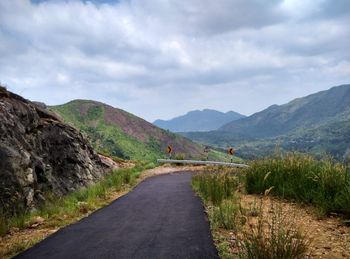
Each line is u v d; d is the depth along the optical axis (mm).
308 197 10188
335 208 8914
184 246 6598
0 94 14891
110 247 6805
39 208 12133
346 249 6285
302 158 12461
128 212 10555
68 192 15859
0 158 11414
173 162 32625
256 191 12883
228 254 6016
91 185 17219
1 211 9930
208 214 9547
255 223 8148
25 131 15062
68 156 17703
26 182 11969
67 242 7398
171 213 10000
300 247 5402
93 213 10727
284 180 12016
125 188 17328
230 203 10695
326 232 7402
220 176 14898
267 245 5539
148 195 14203
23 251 6965
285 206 10250
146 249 6535
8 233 8984
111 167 24953
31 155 13938
